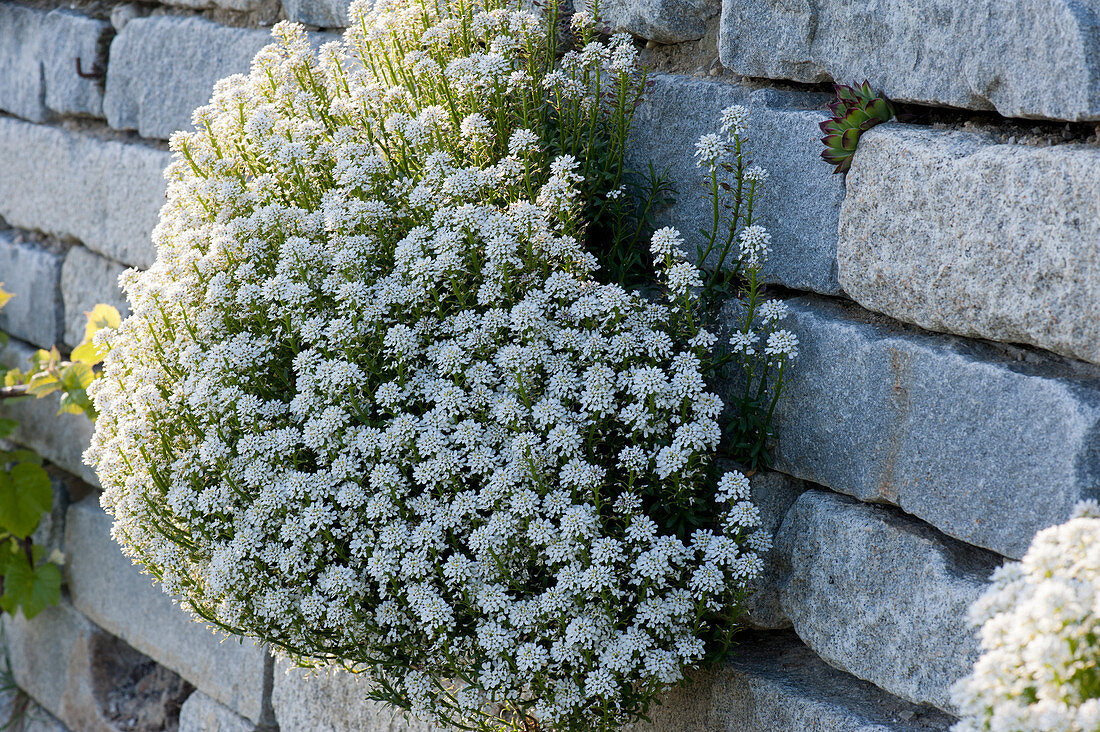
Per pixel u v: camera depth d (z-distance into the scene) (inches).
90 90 133.1
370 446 93.6
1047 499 85.6
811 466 93.8
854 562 91.8
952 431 88.4
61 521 144.3
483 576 92.7
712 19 98.1
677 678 92.2
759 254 93.9
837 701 92.7
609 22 101.2
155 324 101.4
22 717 151.8
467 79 98.8
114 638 139.5
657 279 99.0
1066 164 84.7
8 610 136.3
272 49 105.7
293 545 95.2
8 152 146.8
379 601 95.7
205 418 97.7
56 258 141.3
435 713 94.5
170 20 123.5
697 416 93.1
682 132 98.2
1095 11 84.5
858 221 91.0
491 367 93.9
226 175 104.6
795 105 94.7
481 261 96.7
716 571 91.4
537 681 92.3
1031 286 85.9
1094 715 77.2
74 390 119.0
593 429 93.7
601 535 93.7
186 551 98.3
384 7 104.9
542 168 99.3
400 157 101.0
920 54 89.1
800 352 93.9
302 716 116.3
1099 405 84.7
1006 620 79.9
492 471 93.8
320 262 98.0
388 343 94.5
